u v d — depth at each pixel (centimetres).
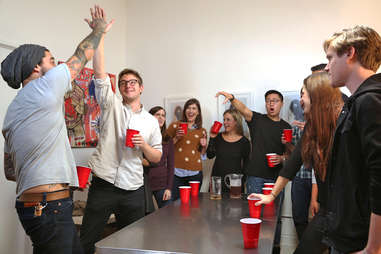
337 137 101
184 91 383
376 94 84
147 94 401
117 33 398
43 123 127
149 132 212
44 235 127
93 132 341
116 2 396
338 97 128
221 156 323
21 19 266
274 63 344
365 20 312
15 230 251
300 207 286
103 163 194
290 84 337
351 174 94
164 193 287
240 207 183
